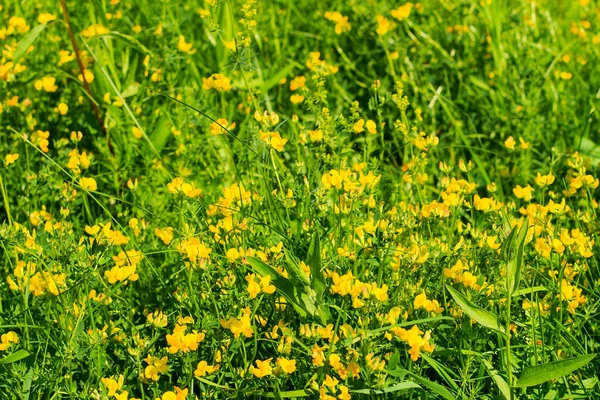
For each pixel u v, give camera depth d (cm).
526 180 157
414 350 117
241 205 131
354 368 117
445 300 125
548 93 176
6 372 121
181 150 153
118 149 158
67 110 161
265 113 134
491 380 124
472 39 192
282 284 121
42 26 155
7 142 159
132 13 189
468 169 136
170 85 158
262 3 206
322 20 200
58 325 125
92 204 150
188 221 135
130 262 127
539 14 216
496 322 119
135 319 134
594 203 139
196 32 189
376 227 128
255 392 118
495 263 127
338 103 170
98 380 121
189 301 127
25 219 147
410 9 191
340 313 120
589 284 133
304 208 134
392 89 180
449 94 171
